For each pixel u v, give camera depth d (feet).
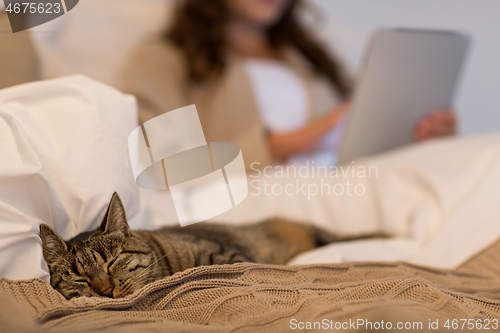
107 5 7.40
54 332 1.52
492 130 9.68
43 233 2.39
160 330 1.65
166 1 7.98
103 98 3.00
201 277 2.35
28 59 4.40
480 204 3.74
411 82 5.31
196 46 7.60
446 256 3.44
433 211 4.03
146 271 2.84
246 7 8.03
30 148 2.46
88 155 2.76
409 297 2.09
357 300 1.91
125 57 7.45
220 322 1.90
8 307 1.67
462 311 1.89
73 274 2.56
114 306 2.03
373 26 9.21
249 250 3.84
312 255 3.45
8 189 2.35
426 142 5.30
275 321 1.80
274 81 8.37
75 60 7.10
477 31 9.38
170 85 7.42
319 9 8.92
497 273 3.21
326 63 8.82
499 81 9.53
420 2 9.21
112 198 2.72
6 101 2.73
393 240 3.84
